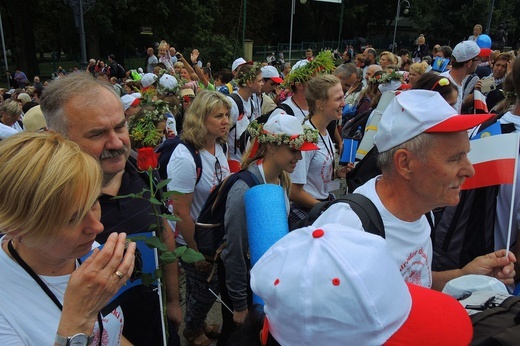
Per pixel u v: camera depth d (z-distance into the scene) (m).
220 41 30.67
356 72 6.05
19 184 1.06
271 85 6.04
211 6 35.12
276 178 2.44
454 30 41.25
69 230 1.13
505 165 1.85
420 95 1.52
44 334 1.20
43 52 40.72
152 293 1.79
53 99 1.65
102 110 1.66
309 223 1.79
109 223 1.83
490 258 1.72
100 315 1.40
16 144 1.11
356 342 0.91
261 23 44.31
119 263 1.17
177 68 8.75
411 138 1.46
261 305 1.20
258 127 2.38
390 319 0.91
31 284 1.22
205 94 2.94
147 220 1.92
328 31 53.66
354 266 0.93
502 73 5.78
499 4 39.69
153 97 4.63
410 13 47.50
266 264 1.06
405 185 1.53
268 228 1.40
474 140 1.97
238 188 2.21
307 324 0.92
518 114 2.16
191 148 2.86
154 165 1.72
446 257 2.10
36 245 1.12
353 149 3.77
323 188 3.20
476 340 1.09
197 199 3.01
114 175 1.82
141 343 1.80
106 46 33.31
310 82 3.11
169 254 1.65
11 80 23.52
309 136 2.33
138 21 30.77
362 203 1.53
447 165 1.43
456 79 4.81
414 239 1.59
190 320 2.91
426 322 0.95
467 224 2.03
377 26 56.75
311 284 0.93
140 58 35.66
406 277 1.58
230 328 2.42
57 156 1.10
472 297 1.30
